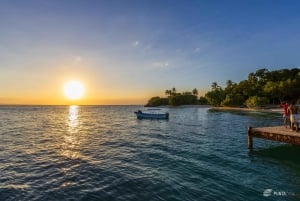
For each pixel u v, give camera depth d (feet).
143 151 70.18
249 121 169.68
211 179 43.70
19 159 60.70
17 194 37.78
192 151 68.90
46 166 53.98
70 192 38.47
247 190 38.42
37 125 165.07
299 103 93.45
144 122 188.14
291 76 364.58
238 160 57.57
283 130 63.57
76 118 255.09
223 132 112.98
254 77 391.24
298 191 38.04
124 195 37.06
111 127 149.07
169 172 48.42
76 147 78.02
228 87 455.63
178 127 142.00
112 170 50.47
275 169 49.83
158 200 35.12
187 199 35.29
